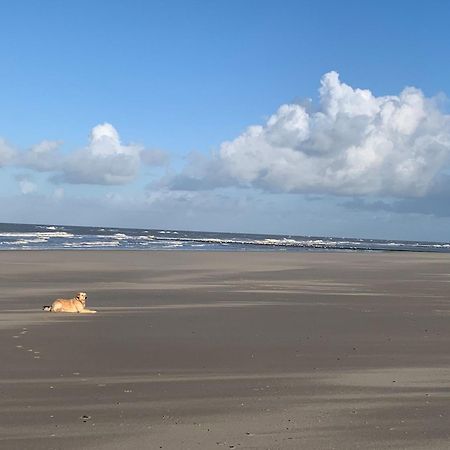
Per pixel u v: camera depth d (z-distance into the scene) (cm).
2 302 1664
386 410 666
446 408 674
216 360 937
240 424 612
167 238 11450
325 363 920
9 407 665
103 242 7856
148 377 820
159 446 545
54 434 575
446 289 2225
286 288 2169
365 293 2022
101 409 662
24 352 974
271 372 856
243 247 7944
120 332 1185
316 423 616
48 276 2594
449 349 1040
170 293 1953
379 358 959
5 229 12800
